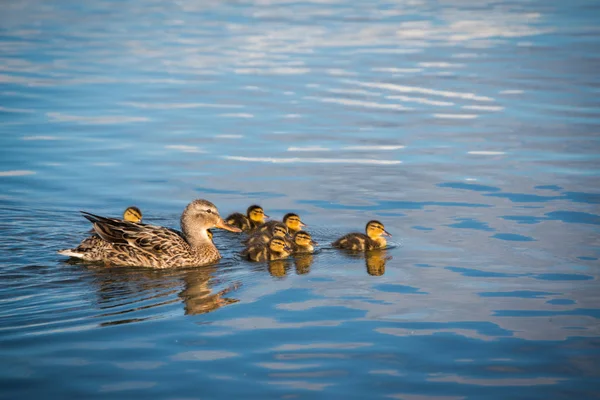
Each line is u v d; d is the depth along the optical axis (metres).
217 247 15.13
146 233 13.81
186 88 26.91
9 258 13.70
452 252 14.11
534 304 11.80
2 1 45.38
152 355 10.14
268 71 29.44
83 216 15.15
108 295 12.16
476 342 10.55
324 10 42.97
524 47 33.53
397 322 11.19
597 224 15.23
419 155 20.00
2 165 18.89
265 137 21.61
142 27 37.94
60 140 20.97
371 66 30.23
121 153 20.09
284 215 16.00
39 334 10.67
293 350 10.33
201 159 19.77
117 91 26.30
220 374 9.69
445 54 32.41
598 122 22.53
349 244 14.49
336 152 20.33
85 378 9.55
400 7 44.09
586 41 34.44
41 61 30.42
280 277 13.20
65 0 46.19
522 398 9.21
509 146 20.56
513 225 15.32
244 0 46.72
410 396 9.24
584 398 9.20
